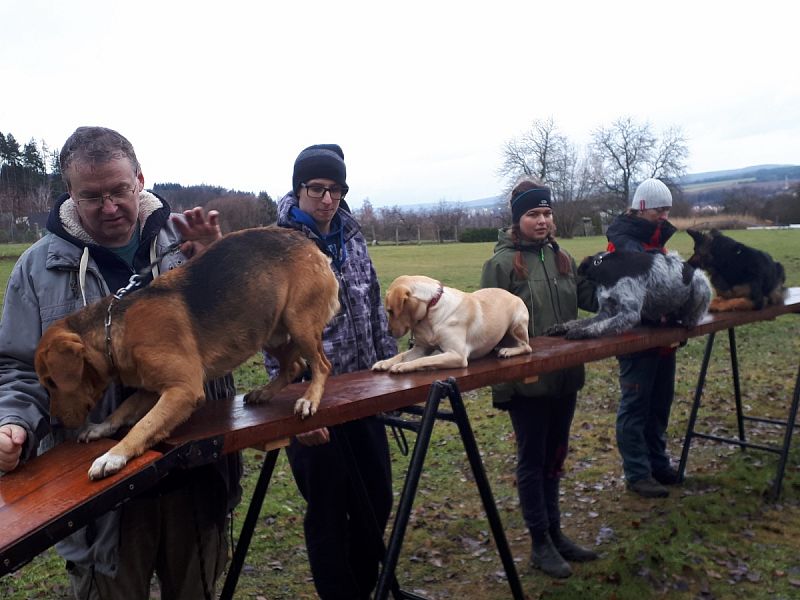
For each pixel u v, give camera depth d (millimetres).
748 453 6316
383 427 3664
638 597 4051
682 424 7215
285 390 2881
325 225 3480
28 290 2523
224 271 2426
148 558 2645
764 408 7770
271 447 2406
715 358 10312
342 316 3459
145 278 2555
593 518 5152
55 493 1888
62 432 2535
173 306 2293
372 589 3750
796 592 4074
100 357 2236
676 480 5711
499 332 3520
